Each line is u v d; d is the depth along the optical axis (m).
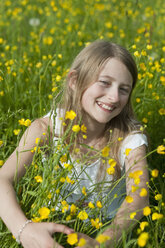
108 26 4.93
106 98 1.85
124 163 2.02
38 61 3.75
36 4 6.09
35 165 1.86
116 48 1.91
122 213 1.69
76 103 1.96
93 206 1.64
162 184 2.20
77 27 4.66
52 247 1.48
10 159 1.89
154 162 2.56
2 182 1.76
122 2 5.80
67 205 1.66
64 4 5.50
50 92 3.19
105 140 2.05
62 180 1.69
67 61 3.87
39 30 4.91
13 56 3.59
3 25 5.11
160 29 5.04
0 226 1.81
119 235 1.60
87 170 1.97
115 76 1.84
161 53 3.94
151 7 5.60
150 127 2.85
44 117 2.10
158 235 1.87
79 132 2.00
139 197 1.74
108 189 1.97
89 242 1.49
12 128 2.68
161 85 3.22
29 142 1.93
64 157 1.72
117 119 2.07
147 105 3.05
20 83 3.27
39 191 1.72
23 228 1.57
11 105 2.90
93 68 1.87
